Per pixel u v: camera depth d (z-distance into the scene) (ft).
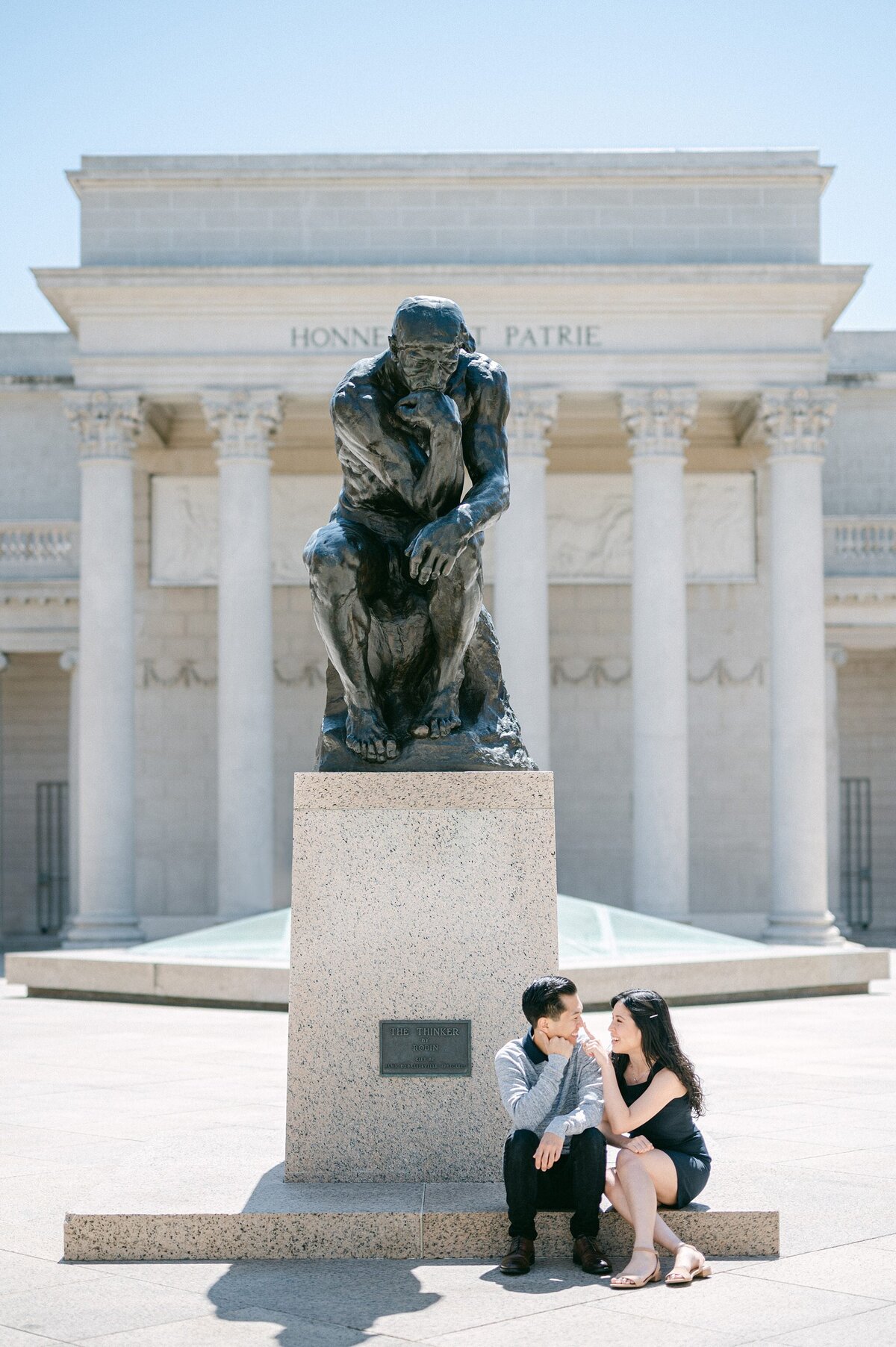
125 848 125.59
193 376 128.26
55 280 127.44
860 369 160.76
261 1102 47.42
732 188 132.67
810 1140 40.57
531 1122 28.94
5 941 158.20
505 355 128.16
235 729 125.70
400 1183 31.32
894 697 164.76
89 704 125.90
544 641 127.44
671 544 127.24
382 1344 24.02
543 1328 24.82
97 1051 61.82
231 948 87.66
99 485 127.34
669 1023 30.14
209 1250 29.19
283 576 149.38
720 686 149.18
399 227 132.26
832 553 149.48
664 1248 29.01
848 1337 24.20
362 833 31.89
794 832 125.80
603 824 150.00
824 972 85.71
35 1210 33.32
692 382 128.36
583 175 132.26
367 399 31.81
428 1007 31.58
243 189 132.26
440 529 30.35
